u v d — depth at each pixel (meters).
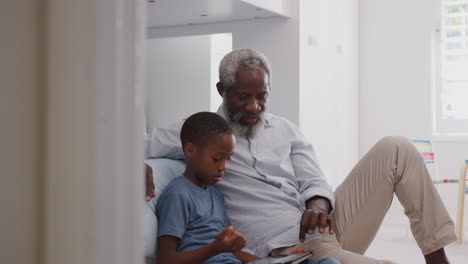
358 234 2.00
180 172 1.83
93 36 0.53
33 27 0.53
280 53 4.59
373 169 1.94
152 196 1.58
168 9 4.20
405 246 4.32
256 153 1.90
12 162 0.52
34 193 0.54
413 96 5.88
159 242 1.55
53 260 0.54
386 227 5.46
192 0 3.89
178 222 1.55
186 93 5.96
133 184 0.54
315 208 1.80
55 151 0.54
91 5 0.53
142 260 0.55
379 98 6.01
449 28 5.75
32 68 0.53
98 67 0.53
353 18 5.91
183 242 1.57
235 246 1.42
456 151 5.69
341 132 5.56
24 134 0.53
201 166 1.63
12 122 0.52
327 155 5.19
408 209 1.92
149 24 4.79
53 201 0.54
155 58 6.12
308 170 1.97
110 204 0.53
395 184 1.94
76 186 0.53
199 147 1.63
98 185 0.53
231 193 1.83
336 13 5.42
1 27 0.52
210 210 1.65
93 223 0.53
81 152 0.53
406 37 5.91
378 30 6.02
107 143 0.53
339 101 5.50
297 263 1.58
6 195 0.52
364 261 1.72
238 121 1.88
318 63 4.95
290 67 4.56
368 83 6.05
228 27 4.72
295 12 4.56
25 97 0.53
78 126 0.53
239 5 4.09
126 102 0.53
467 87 5.77
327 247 1.85
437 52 5.88
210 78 5.85
